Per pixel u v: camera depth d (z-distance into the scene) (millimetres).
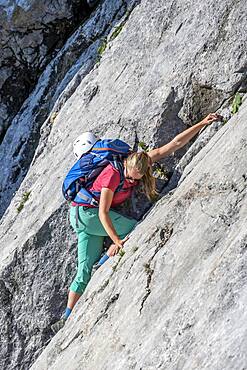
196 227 12109
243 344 9133
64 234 16875
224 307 9891
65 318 16109
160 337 10555
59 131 19828
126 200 15664
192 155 15438
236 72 15469
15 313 17297
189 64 16156
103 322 12625
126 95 17578
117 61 19078
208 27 16156
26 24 23719
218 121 15375
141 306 11648
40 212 17516
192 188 13055
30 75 24484
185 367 9703
